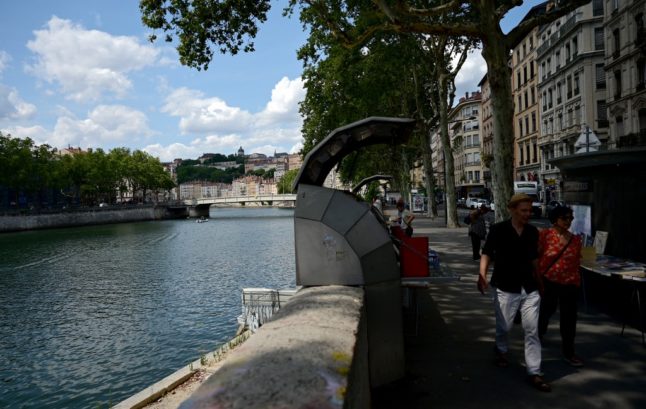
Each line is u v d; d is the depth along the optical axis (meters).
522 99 55.75
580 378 4.49
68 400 11.12
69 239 55.56
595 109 38.88
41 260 36.25
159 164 122.00
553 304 5.58
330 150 4.73
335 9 18.39
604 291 7.34
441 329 6.43
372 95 27.48
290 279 25.17
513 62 58.28
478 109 81.56
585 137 11.48
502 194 12.19
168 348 14.34
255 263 32.03
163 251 41.47
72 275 28.97
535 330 4.38
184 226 82.62
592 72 38.78
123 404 7.37
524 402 3.99
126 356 13.80
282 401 1.35
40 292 23.83
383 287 3.97
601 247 7.43
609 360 4.95
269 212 167.75
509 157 12.16
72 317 18.61
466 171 83.75
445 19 20.92
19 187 69.62
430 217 36.94
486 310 7.50
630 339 5.63
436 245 17.86
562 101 43.94
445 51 27.30
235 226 80.38
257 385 1.46
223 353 9.85
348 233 3.93
